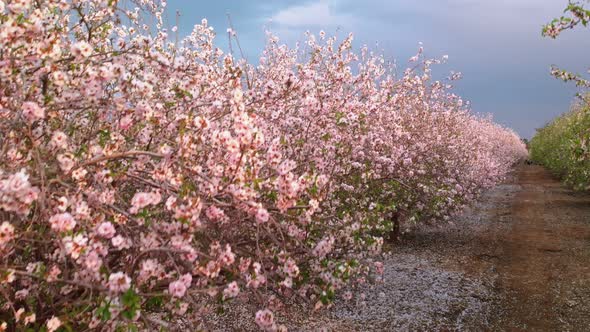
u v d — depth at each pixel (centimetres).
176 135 359
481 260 1095
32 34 285
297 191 342
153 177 311
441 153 1194
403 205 1036
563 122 2841
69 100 309
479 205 1984
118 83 321
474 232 1409
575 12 684
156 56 332
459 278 946
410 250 1159
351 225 528
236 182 316
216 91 476
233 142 307
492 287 901
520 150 5031
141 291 327
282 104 517
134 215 312
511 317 755
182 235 295
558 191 2428
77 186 303
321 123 546
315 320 682
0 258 276
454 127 1355
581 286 898
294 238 415
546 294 862
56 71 298
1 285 269
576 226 1490
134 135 358
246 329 608
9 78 286
